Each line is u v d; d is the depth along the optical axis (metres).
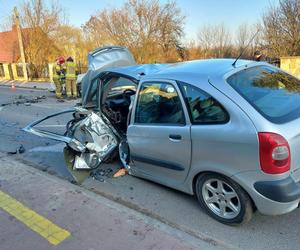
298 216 2.95
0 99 13.09
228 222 2.85
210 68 3.02
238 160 2.53
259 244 2.58
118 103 4.36
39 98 12.57
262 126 2.37
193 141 2.82
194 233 2.78
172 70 3.24
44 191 3.78
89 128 4.06
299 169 2.49
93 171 4.28
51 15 26.44
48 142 6.00
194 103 2.83
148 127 3.30
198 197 3.06
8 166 4.70
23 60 23.30
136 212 3.18
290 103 2.74
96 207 3.32
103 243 2.69
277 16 18.58
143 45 26.11
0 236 2.90
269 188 2.40
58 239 2.80
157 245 2.61
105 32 26.69
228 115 2.57
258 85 2.83
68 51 27.45
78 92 12.27
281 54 18.72
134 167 3.79
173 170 3.20
